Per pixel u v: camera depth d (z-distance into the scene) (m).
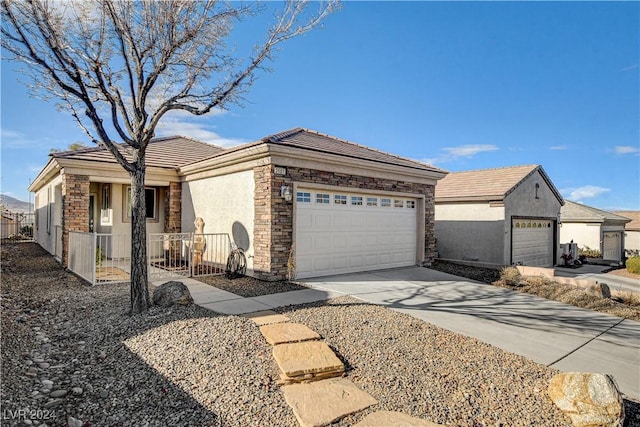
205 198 11.95
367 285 9.20
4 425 3.16
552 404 3.73
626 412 3.76
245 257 9.90
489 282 10.58
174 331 5.19
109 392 3.79
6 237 23.97
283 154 9.09
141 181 6.36
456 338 5.59
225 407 3.47
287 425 3.25
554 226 17.77
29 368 4.27
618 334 6.40
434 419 3.41
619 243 24.75
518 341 5.74
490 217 14.51
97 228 14.24
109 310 6.49
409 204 12.71
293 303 7.07
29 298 7.49
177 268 11.30
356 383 4.02
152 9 6.43
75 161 11.03
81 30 6.11
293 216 9.38
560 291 9.55
